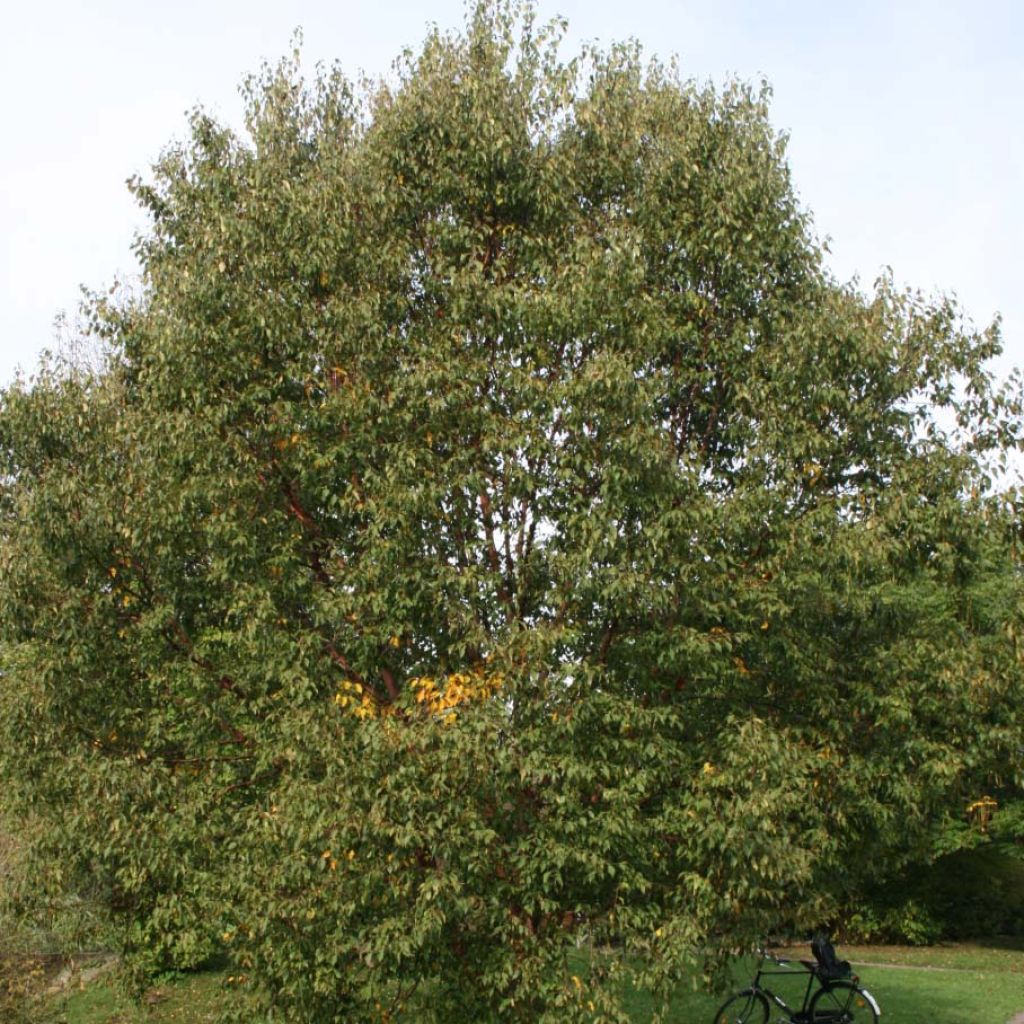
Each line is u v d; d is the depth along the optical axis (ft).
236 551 28.78
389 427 29.99
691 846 27.12
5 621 30.30
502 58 34.65
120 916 36.22
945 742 31.42
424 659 31.12
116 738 30.96
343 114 37.35
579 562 27.37
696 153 33.35
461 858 25.14
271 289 31.89
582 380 27.63
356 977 27.07
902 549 30.66
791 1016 43.14
